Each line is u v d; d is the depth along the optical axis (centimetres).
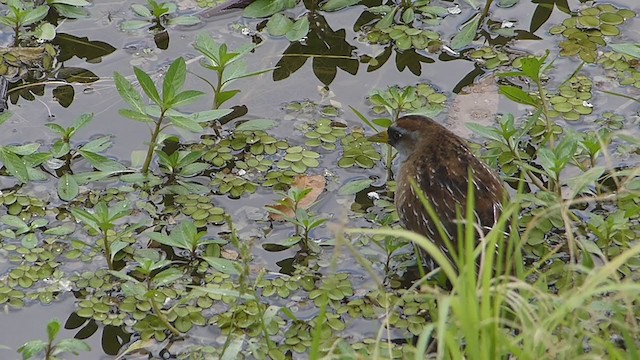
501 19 1395
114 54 1341
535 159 1188
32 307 1029
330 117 1257
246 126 1205
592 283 805
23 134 1227
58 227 1109
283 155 1209
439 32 1374
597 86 1284
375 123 1170
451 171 1051
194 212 1134
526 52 1338
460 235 853
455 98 1273
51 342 950
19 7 1338
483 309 802
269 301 1030
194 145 1224
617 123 1224
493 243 837
